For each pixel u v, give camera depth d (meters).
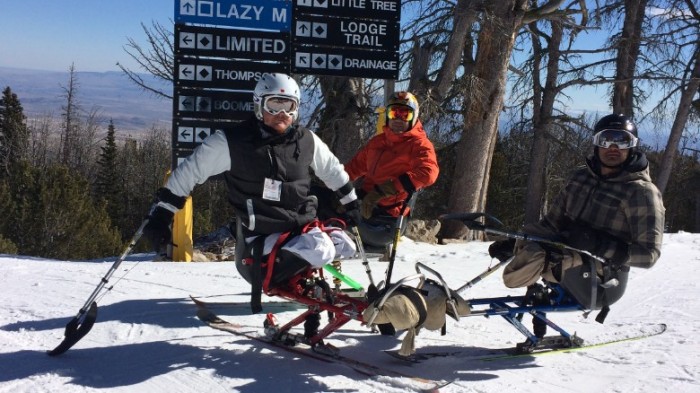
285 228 3.54
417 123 5.05
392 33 8.10
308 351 3.70
